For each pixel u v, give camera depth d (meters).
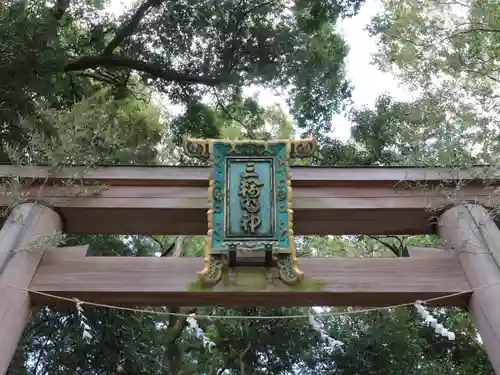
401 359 7.34
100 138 5.56
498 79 5.65
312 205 4.50
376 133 8.70
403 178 4.63
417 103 5.32
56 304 3.99
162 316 8.38
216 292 3.87
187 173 4.71
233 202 4.03
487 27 5.85
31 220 4.21
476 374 7.27
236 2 9.13
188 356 8.75
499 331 3.50
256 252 3.99
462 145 4.65
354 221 4.64
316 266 4.08
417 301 3.71
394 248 8.52
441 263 4.13
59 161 4.53
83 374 6.78
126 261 4.11
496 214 4.37
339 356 7.34
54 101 7.19
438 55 5.77
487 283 3.78
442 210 4.51
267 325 7.79
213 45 9.51
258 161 4.20
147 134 9.88
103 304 4.00
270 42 9.39
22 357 6.70
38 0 7.25
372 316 7.62
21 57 6.20
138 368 6.70
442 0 5.84
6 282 3.71
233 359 7.79
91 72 10.04
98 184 4.61
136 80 10.27
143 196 4.58
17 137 6.10
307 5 9.33
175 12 9.16
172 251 9.93
